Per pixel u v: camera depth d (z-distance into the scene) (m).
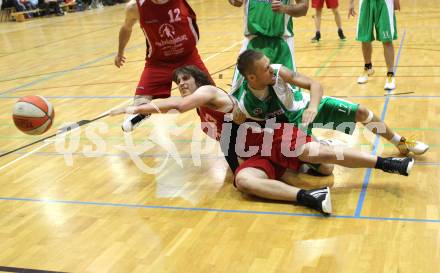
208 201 3.19
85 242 2.81
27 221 3.12
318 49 7.70
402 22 9.70
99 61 8.41
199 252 2.60
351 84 5.55
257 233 2.74
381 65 6.39
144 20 3.84
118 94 6.04
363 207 2.91
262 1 3.80
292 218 2.87
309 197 2.90
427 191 3.03
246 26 3.93
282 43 3.88
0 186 3.70
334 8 8.16
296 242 2.61
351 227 2.70
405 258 2.37
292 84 3.18
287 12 3.58
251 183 3.06
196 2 18.02
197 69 3.38
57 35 12.31
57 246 2.79
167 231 2.85
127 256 2.62
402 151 3.54
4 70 8.39
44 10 17.00
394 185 3.16
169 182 3.53
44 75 7.65
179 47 3.93
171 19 3.83
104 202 3.30
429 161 3.44
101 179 3.68
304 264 2.41
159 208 3.15
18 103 3.23
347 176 3.36
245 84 3.14
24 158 4.23
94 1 18.50
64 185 3.62
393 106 4.64
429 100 4.72
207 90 3.11
